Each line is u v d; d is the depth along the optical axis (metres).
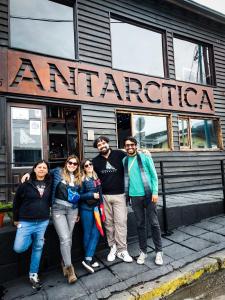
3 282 3.29
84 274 3.37
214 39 8.64
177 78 7.82
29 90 5.34
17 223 3.13
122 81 6.57
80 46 6.14
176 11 7.90
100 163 3.71
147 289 2.98
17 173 5.17
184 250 3.91
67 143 6.71
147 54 7.36
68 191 3.28
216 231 4.57
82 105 5.99
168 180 7.08
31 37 5.76
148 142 6.96
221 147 8.24
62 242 3.20
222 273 3.49
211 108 8.09
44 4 6.04
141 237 3.57
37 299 2.88
